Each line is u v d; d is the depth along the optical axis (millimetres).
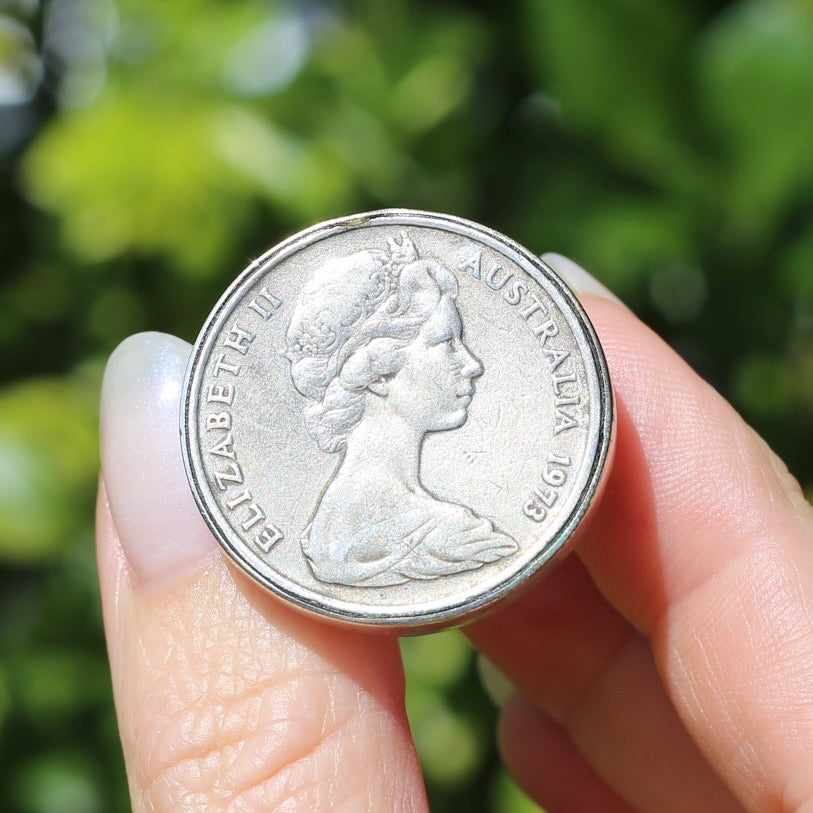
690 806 126
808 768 107
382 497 108
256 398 109
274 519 108
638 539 115
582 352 109
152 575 110
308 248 111
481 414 109
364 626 107
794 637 109
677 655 114
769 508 113
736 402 137
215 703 107
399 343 109
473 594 107
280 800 105
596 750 130
